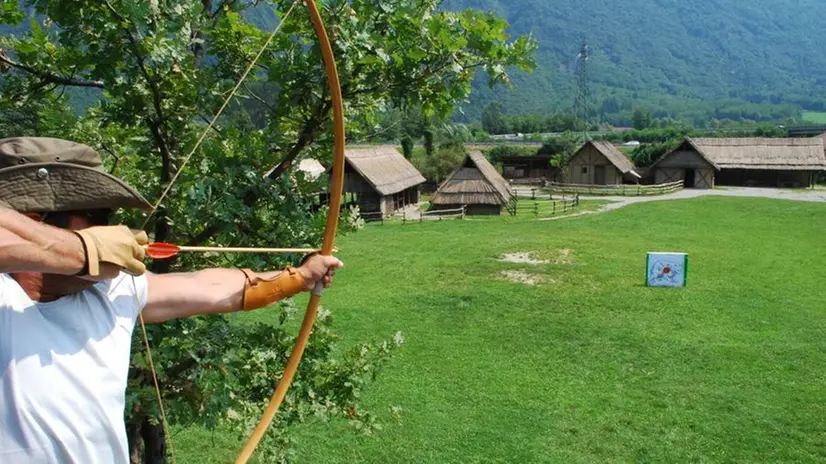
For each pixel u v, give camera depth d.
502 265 23.81
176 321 4.55
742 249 27.14
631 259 24.69
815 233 31.47
